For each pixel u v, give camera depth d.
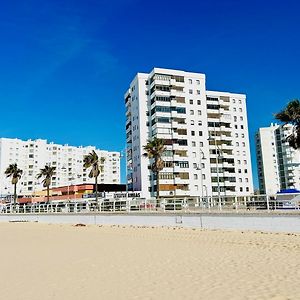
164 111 91.44
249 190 101.56
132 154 96.88
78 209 51.34
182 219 32.88
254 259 14.43
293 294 8.70
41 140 160.00
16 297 9.44
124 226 37.31
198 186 91.94
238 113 105.62
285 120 43.47
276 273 11.36
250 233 25.95
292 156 150.25
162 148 68.38
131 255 16.66
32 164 155.50
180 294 9.12
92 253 17.94
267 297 8.48
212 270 12.24
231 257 15.15
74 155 168.00
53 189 112.50
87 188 98.25
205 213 30.98
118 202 50.22
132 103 99.38
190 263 13.84
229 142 101.75
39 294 9.71
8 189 147.50
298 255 15.24
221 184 97.44
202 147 94.44
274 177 154.75
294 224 25.27
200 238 23.97
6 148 150.50
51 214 49.66
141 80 95.19
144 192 88.38
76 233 31.84
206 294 9.01
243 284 9.94
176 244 20.80
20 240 26.61
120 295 9.27
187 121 93.88
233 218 28.92
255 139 164.50
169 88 93.25
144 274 11.93
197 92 96.56
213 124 100.81
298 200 27.59
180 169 90.12
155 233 28.62
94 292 9.72
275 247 18.25
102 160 78.50
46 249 20.39
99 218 41.72
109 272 12.56
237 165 101.94
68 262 15.25
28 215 54.56
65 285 10.74
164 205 38.09
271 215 26.61
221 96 104.56
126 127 103.25
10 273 13.00
